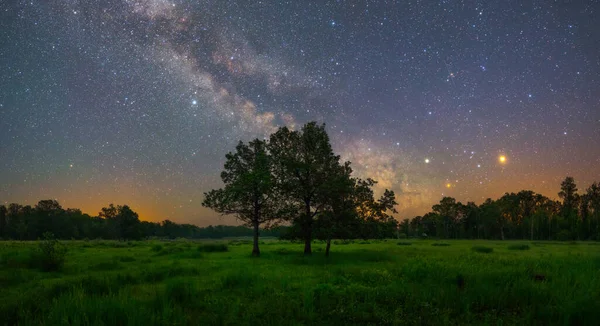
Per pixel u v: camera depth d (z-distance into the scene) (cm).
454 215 12012
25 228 10531
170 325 869
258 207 3425
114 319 871
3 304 1015
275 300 1077
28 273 1847
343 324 903
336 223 3102
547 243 6756
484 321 913
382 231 3253
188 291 1167
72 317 860
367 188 3234
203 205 3484
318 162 3344
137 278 1594
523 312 973
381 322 913
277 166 3456
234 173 3656
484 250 3638
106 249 4278
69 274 1888
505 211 11719
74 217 12056
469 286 1182
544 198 11788
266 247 4875
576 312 893
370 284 1346
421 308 995
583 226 9719
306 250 3244
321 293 1129
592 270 1455
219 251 3784
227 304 1046
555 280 1264
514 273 1358
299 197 3294
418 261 1958
